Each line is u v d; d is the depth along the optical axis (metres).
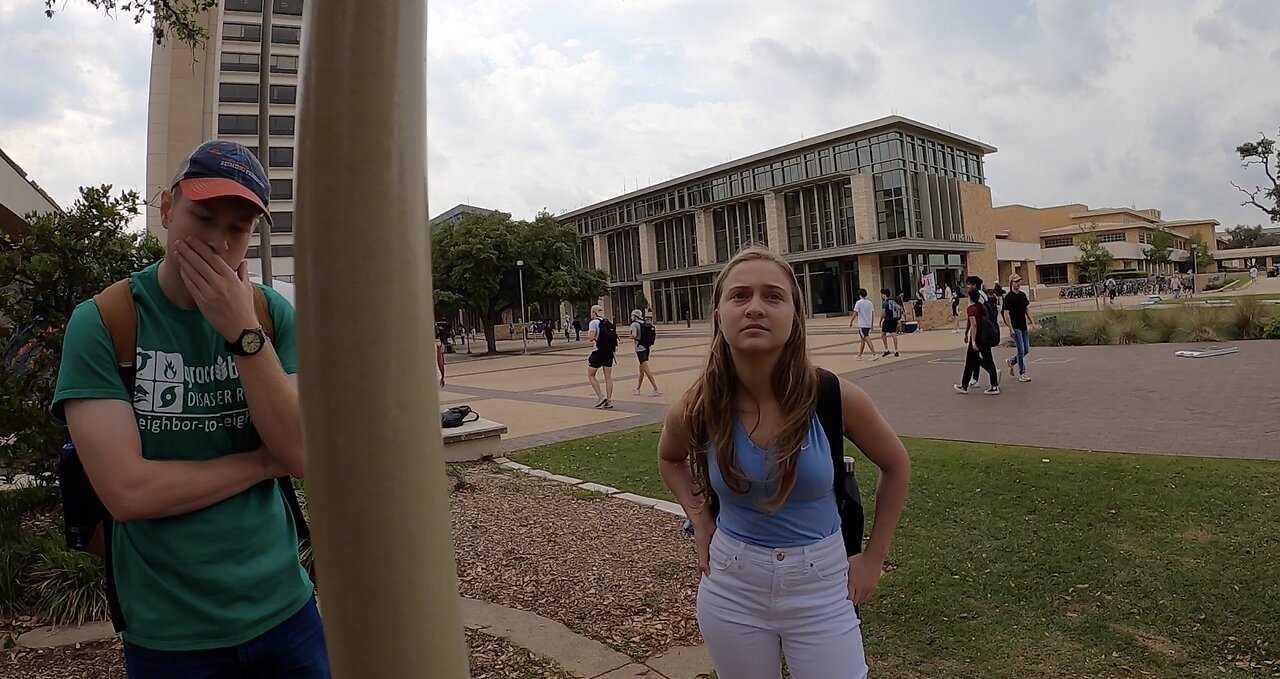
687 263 59.59
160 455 1.55
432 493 0.88
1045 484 5.71
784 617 2.01
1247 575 3.83
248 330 1.49
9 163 12.23
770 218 52.00
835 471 2.03
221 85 42.47
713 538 2.18
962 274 50.62
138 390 1.53
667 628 3.65
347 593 0.84
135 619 1.57
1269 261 109.56
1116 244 85.44
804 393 1.97
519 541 5.13
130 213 5.01
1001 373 13.39
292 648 1.71
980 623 3.56
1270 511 4.73
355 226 0.82
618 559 4.70
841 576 2.05
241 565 1.62
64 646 3.44
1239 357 13.05
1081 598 3.75
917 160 47.34
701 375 2.13
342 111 0.83
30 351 4.60
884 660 3.29
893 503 2.12
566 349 35.91
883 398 11.47
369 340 0.83
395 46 0.86
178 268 1.55
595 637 3.58
